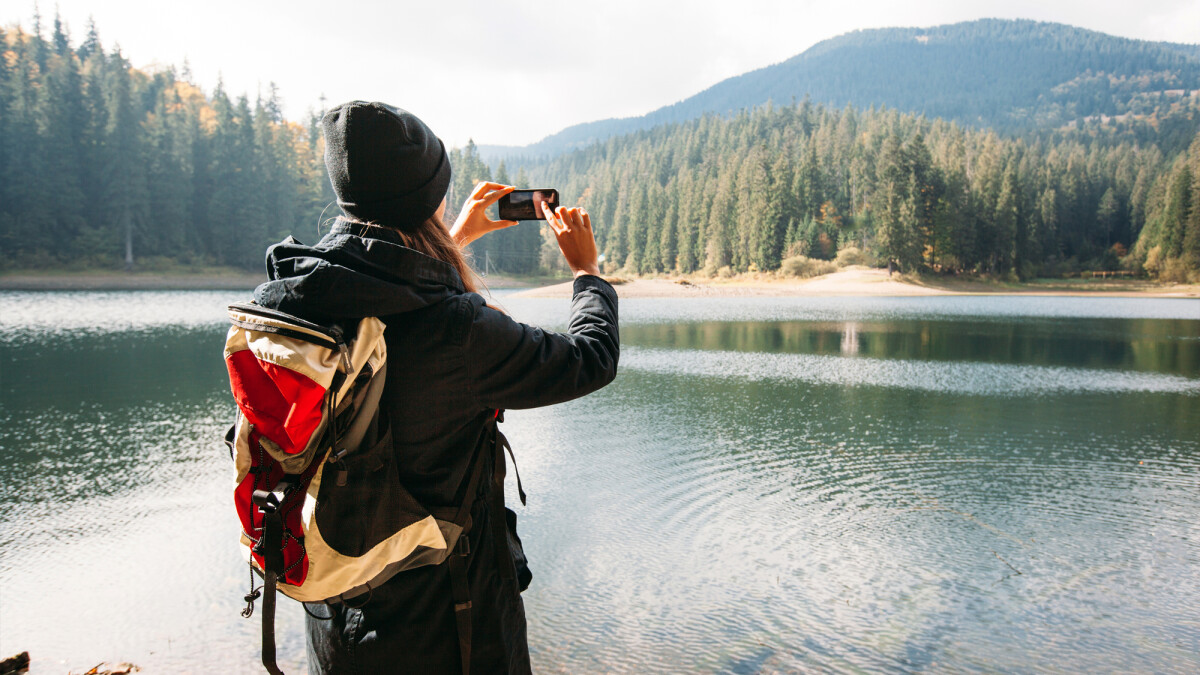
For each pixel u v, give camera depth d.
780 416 9.70
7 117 60.84
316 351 0.85
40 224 61.19
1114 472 6.98
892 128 130.38
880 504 5.89
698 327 25.91
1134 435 8.77
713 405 10.48
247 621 3.78
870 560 4.70
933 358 16.98
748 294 58.75
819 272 75.50
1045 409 10.52
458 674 1.06
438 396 0.97
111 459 7.10
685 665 3.39
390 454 0.96
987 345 20.36
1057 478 6.74
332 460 0.89
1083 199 106.38
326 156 1.04
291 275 0.92
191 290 57.00
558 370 1.02
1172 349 19.62
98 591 4.10
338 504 0.93
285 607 3.96
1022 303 50.50
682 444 7.95
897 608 4.01
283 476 0.93
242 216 72.00
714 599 4.09
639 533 5.13
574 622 3.80
